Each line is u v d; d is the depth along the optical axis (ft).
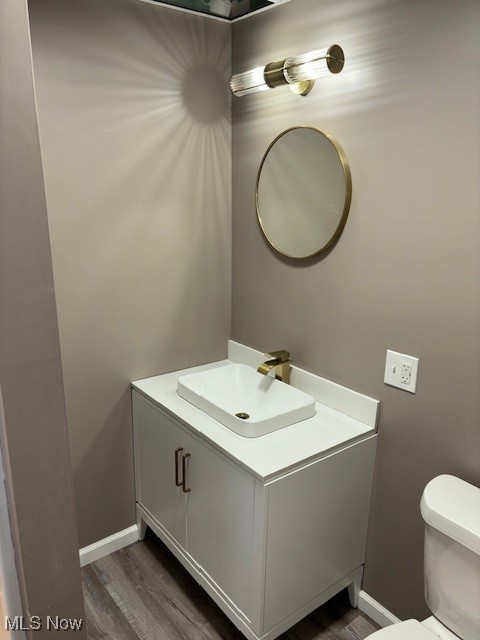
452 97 4.38
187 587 6.54
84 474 6.68
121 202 6.17
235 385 7.00
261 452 5.03
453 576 4.36
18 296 2.44
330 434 5.43
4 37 2.24
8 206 2.36
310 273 6.11
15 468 2.54
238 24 6.52
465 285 4.55
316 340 6.20
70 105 5.56
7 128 2.31
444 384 4.88
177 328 7.10
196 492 5.80
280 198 6.28
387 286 5.23
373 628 5.96
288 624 5.43
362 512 5.84
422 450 5.21
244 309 7.33
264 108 6.34
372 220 5.26
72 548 2.85
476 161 4.31
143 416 6.64
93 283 6.17
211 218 7.06
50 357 2.58
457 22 4.24
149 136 6.21
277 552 5.03
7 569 2.33
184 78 6.35
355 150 5.30
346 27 5.16
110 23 5.64
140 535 7.36
